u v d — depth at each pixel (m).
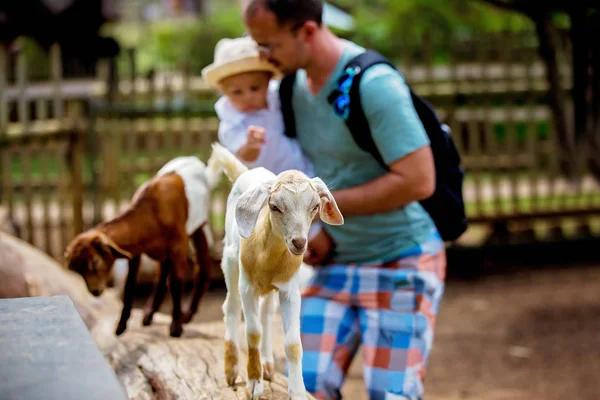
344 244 4.45
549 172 11.20
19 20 18.77
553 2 9.88
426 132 4.38
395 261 4.38
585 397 6.61
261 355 3.66
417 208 4.40
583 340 8.02
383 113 4.11
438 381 7.11
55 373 2.28
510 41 11.04
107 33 24.03
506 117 10.96
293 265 3.12
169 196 4.29
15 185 12.72
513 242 11.14
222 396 3.55
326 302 4.46
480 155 10.93
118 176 10.07
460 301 9.49
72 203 10.05
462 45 11.23
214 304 9.21
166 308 8.99
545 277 10.30
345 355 4.45
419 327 4.26
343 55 4.29
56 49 9.98
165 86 10.30
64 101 13.89
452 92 10.77
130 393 3.92
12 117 14.41
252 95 4.52
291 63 4.25
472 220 10.91
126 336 4.58
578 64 10.11
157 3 33.28
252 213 2.90
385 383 4.20
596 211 11.16
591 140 11.26
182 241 4.36
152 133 10.13
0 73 9.73
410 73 11.02
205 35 24.31
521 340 8.10
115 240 4.17
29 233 9.81
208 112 9.98
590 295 9.48
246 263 3.19
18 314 2.85
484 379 7.11
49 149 9.88
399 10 20.61
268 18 4.12
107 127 10.02
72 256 4.09
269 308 3.62
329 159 4.48
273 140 4.48
